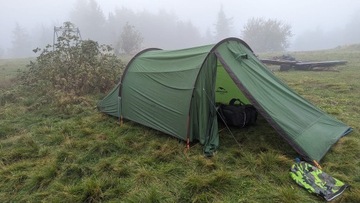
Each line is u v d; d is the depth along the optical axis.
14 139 4.20
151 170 3.29
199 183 2.90
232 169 3.27
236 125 4.34
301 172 3.03
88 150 3.76
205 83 3.72
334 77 8.95
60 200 2.74
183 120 3.78
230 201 2.70
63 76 6.70
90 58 7.20
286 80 8.71
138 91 4.51
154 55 4.73
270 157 3.35
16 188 2.97
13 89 6.68
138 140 4.10
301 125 3.69
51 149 3.86
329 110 5.37
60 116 5.20
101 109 5.36
